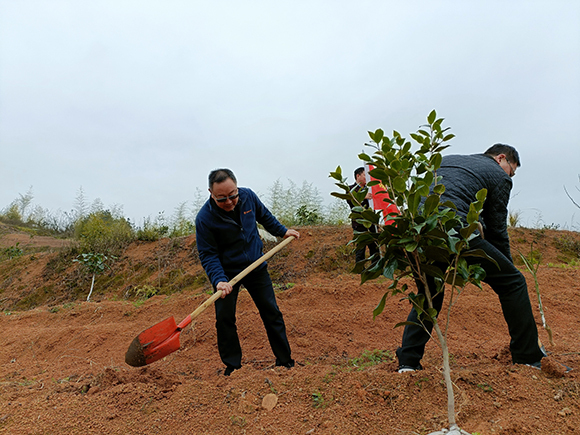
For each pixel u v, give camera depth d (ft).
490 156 10.03
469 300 16.28
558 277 19.66
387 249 7.10
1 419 7.55
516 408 7.22
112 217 38.19
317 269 24.59
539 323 14.67
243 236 10.89
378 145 7.54
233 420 7.30
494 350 11.95
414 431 6.72
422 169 7.25
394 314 15.42
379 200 10.77
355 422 6.98
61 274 30.14
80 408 7.86
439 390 7.68
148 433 7.20
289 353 11.10
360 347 13.47
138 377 9.11
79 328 16.12
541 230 30.73
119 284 27.71
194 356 13.66
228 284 9.82
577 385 7.58
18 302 27.94
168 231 34.86
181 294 23.53
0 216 62.03
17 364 14.33
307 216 34.27
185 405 7.88
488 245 8.57
